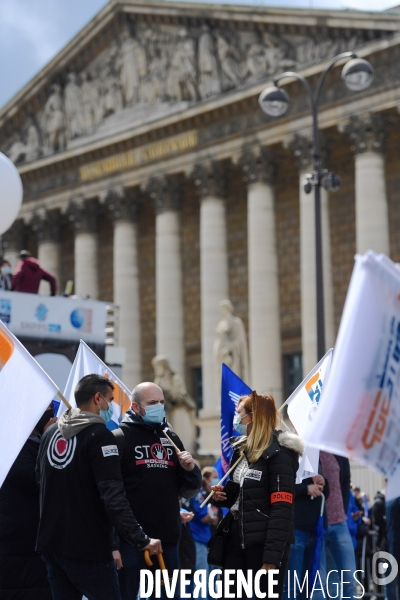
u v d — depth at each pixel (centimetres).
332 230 6819
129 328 7388
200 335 7462
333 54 6341
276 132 6575
